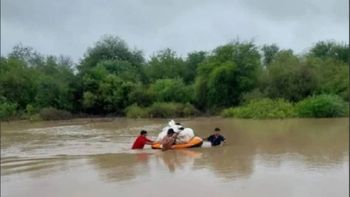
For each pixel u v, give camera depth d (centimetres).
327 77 6066
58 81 4006
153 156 2214
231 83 6188
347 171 1653
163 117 5912
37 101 3334
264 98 5712
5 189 1520
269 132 3484
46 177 1702
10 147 2797
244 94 6012
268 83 5919
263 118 5222
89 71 5553
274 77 5862
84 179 1633
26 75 2445
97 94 5462
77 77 5056
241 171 1700
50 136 3431
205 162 1958
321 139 2850
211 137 2641
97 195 1397
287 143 2642
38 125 3734
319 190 1387
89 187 1504
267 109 5341
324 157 2016
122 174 1708
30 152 2544
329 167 1745
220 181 1525
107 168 1864
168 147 2462
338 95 5722
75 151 2547
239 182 1505
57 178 1672
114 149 2598
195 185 1480
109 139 3250
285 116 5247
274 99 5638
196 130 3919
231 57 6278
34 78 2812
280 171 1680
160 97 6425
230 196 1338
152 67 8219
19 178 1698
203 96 6350
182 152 2331
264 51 7831
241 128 3972
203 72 6359
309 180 1516
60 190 1482
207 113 6238
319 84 5825
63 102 4447
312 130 3584
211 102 6281
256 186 1445
